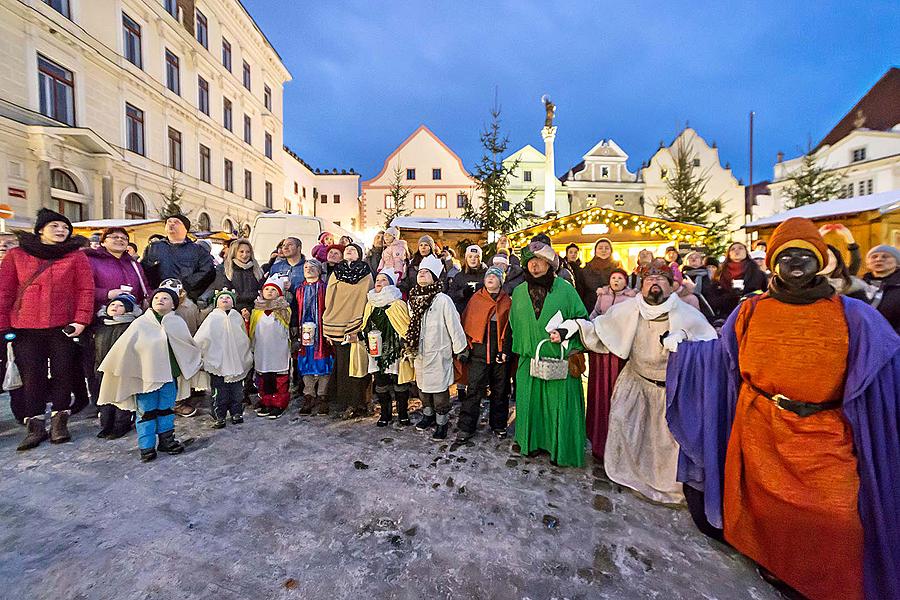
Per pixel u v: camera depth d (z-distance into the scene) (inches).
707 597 74.1
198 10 773.9
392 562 81.9
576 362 122.5
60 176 501.7
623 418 112.8
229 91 876.6
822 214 415.5
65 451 130.7
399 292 152.6
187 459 125.7
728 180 1155.3
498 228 434.3
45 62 487.8
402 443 139.5
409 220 561.3
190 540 87.7
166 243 175.6
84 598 72.1
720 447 90.9
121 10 589.9
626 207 1170.6
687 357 95.7
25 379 131.8
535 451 130.4
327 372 163.6
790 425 75.7
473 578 78.1
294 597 73.0
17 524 92.5
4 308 129.6
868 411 72.0
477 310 143.7
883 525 69.7
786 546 74.0
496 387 144.5
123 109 593.3
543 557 84.0
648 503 104.7
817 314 74.0
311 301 167.6
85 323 137.7
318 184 1577.3
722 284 225.5
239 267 171.3
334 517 96.6
